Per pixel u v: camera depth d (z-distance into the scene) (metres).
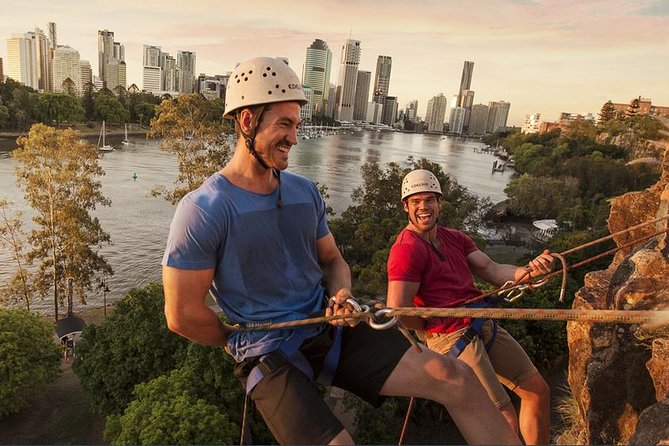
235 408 18.91
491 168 145.38
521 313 1.81
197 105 36.03
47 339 24.31
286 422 2.20
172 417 16.30
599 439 4.70
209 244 2.25
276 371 2.29
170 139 35.78
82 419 23.89
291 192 2.46
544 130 181.12
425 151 194.88
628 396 4.49
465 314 1.90
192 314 2.29
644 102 137.38
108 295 36.56
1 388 22.20
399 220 46.19
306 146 156.00
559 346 25.42
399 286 3.73
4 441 22.34
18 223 33.59
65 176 31.80
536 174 95.88
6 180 61.53
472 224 58.50
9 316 23.48
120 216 51.81
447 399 2.20
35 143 31.00
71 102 120.88
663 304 4.47
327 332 2.37
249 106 2.25
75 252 32.34
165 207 56.31
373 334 2.39
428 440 21.81
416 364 2.23
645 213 8.22
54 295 34.78
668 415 2.69
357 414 20.95
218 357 18.75
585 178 81.19
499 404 3.53
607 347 4.82
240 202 2.31
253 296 2.38
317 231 2.70
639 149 99.25
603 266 32.28
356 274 42.28
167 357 21.39
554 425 9.77
